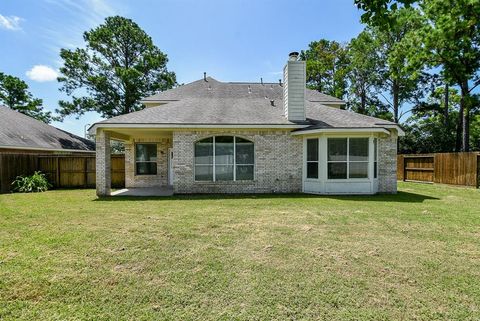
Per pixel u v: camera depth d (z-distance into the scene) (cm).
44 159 1568
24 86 3716
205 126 1181
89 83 2511
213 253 471
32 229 612
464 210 829
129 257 451
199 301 327
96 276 385
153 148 1593
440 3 1859
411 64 2155
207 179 1250
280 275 391
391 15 473
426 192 1284
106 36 2528
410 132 2898
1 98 3603
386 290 352
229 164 1254
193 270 406
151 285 362
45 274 390
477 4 1677
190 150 1234
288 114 1273
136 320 292
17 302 323
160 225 649
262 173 1255
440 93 2942
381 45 3016
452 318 296
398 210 827
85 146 2519
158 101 1822
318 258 451
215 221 689
